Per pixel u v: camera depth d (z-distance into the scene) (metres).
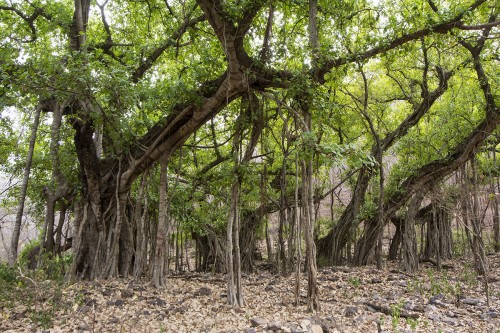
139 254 11.40
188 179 14.20
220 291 9.85
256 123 9.53
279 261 13.73
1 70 8.65
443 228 16.73
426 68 13.66
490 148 14.08
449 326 6.84
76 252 11.47
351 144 7.44
